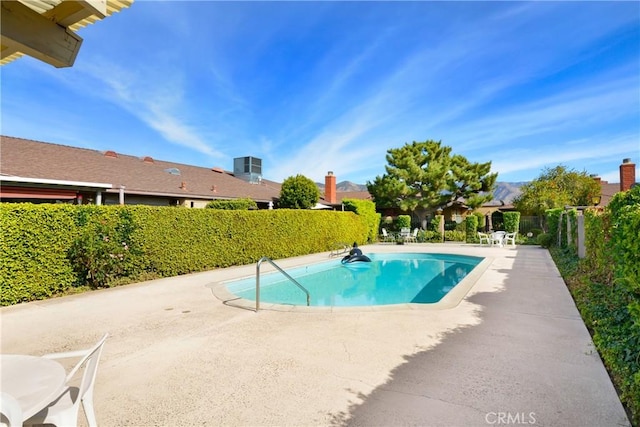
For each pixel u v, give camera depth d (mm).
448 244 23344
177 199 17141
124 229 9289
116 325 5715
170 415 3068
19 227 7281
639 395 2795
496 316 5875
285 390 3465
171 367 4051
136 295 7949
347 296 10344
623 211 4172
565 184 28750
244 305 6957
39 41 2668
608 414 2914
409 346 4578
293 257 16062
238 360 4223
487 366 3906
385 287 11688
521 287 8297
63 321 5969
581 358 4082
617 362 3562
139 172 17094
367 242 24531
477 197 26797
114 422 2979
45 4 2438
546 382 3498
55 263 7906
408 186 28016
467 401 3178
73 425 2471
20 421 1883
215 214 12078
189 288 8727
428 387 3455
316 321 5781
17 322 5930
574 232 12516
